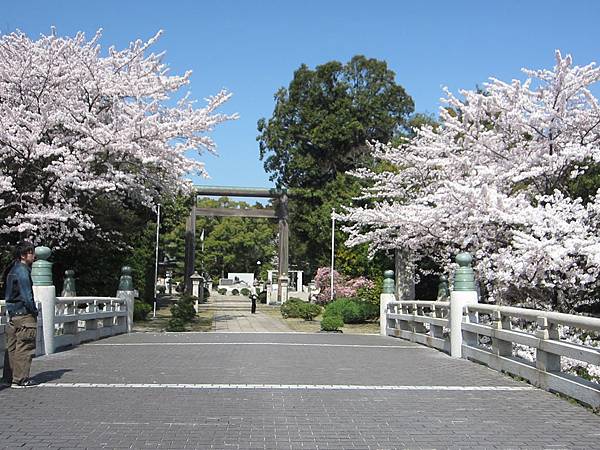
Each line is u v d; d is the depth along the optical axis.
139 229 26.36
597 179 15.25
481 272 14.75
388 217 19.66
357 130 39.75
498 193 14.50
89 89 20.70
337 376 9.30
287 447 5.43
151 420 6.29
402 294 25.08
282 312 31.25
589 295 13.91
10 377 8.12
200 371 9.57
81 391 7.79
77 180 18.91
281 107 41.12
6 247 19.55
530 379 8.70
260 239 67.12
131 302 18.91
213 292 62.75
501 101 16.03
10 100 19.98
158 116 21.98
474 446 5.55
